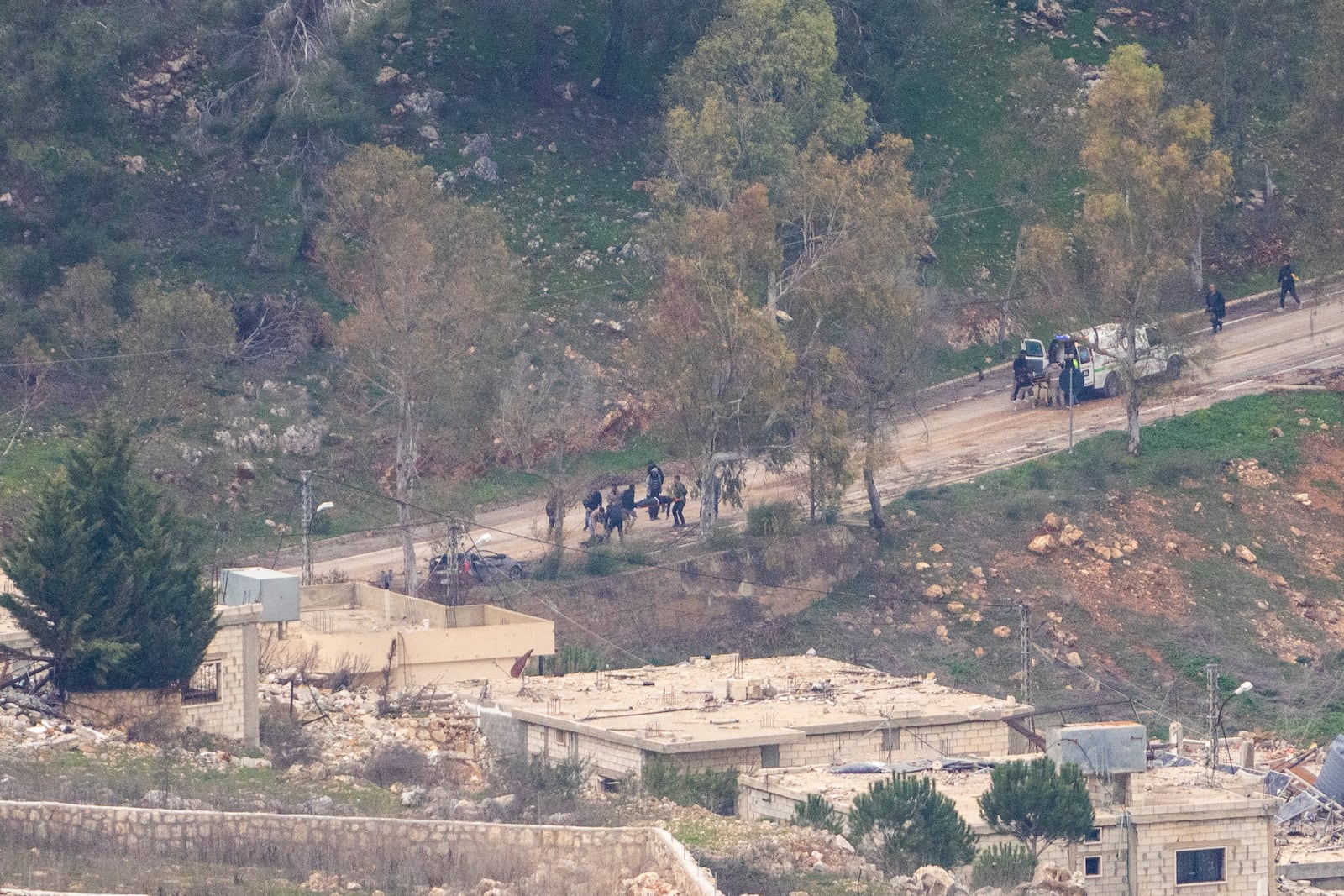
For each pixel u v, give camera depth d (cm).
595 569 15912
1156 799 9344
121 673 8838
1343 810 11838
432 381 15788
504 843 6488
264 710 9888
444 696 11175
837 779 9300
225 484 17000
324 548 16762
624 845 6519
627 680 11731
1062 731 9131
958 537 17138
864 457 16788
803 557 16375
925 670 15638
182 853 6322
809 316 17038
